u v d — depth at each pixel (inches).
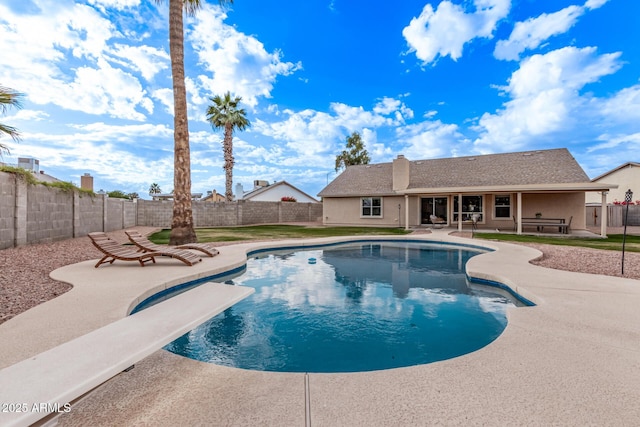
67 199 432.8
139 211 795.4
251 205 966.4
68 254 317.7
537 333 128.5
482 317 184.4
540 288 199.3
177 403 83.5
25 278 217.3
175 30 399.5
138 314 126.3
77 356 90.0
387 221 823.1
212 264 277.3
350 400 84.7
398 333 162.1
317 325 172.7
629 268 262.4
